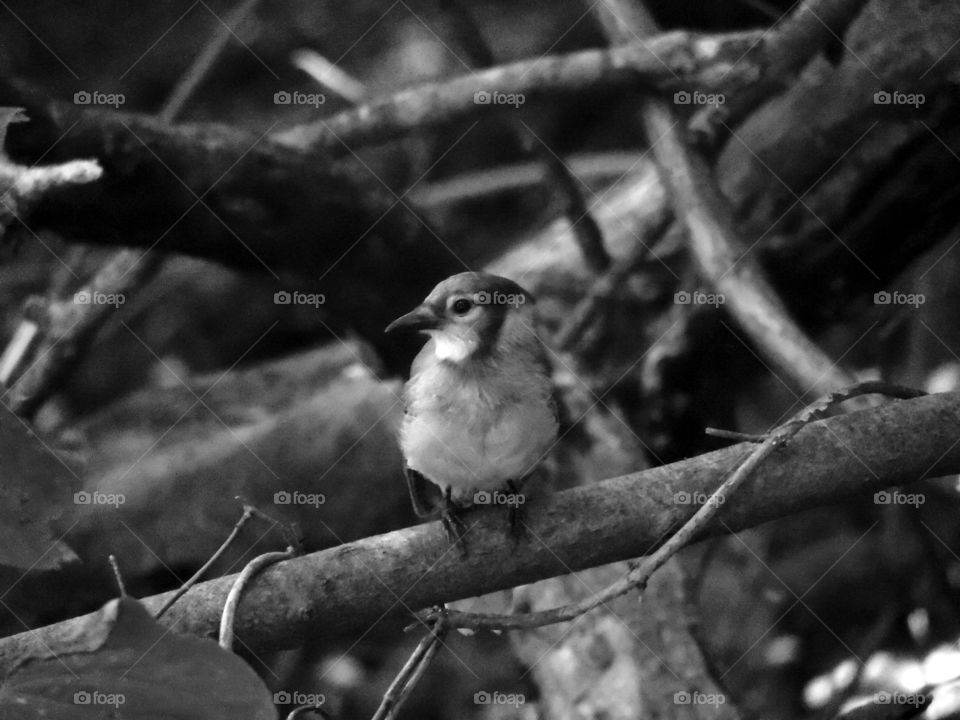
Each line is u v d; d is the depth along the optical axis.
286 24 15.71
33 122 9.63
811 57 10.98
